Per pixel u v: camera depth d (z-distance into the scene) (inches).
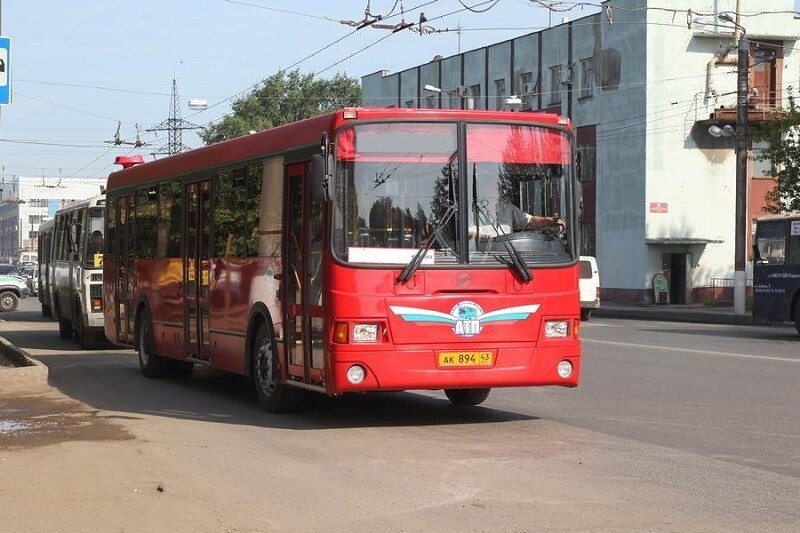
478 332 439.8
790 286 1087.0
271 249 500.4
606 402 536.7
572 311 455.2
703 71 1875.0
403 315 433.1
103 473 345.1
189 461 377.4
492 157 449.7
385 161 439.2
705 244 1888.5
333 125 439.2
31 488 321.7
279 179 494.3
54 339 1053.8
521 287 446.3
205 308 589.3
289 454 392.8
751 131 1701.5
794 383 613.3
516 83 2185.0
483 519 291.4
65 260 992.9
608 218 1951.3
